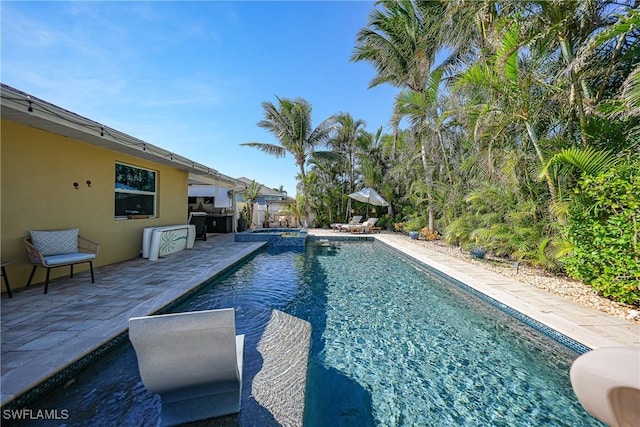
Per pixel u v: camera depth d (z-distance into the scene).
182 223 8.86
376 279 6.30
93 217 5.48
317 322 4.02
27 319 3.12
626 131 4.63
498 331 3.77
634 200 3.63
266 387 2.09
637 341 2.84
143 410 2.00
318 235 13.12
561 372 2.87
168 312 3.76
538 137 6.18
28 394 2.00
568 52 5.05
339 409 2.32
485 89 5.99
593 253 4.07
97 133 4.65
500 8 5.64
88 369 2.49
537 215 6.26
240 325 3.35
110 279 4.84
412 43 10.79
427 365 2.97
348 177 18.84
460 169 9.14
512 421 2.22
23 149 4.16
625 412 0.90
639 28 4.35
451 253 8.40
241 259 7.17
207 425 1.73
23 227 4.19
